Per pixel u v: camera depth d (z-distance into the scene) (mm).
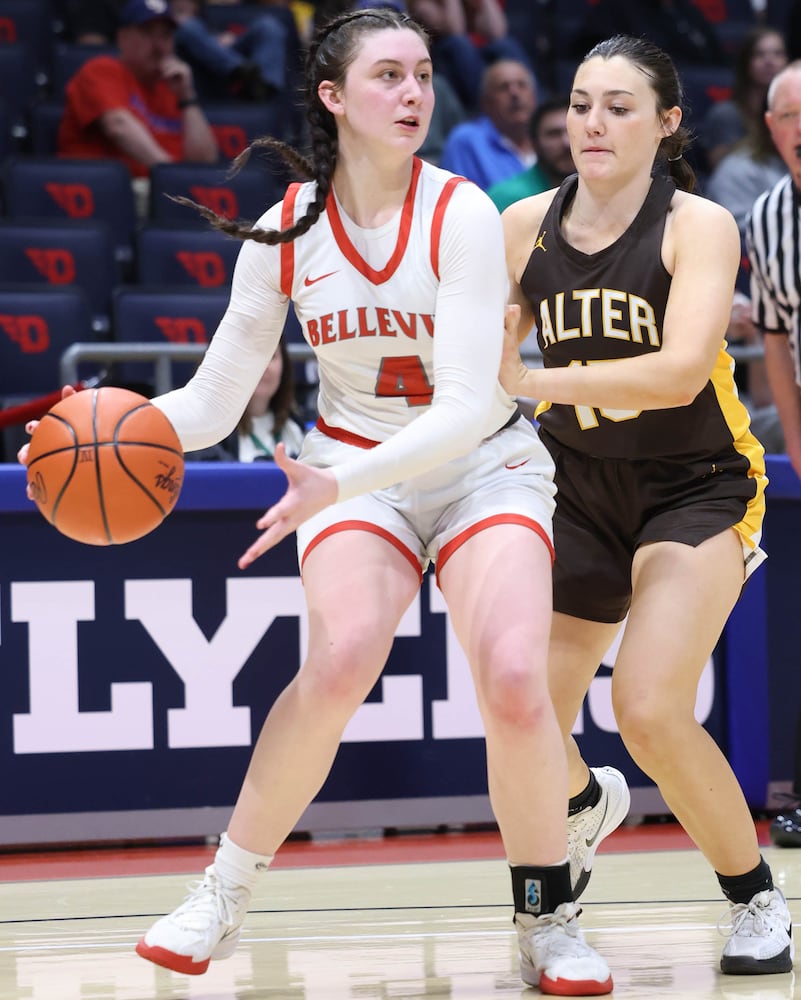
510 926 8859
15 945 8562
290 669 12922
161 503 6848
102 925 9211
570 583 8344
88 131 22938
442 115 24109
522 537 7137
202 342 17859
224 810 12766
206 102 24828
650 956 7895
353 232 7109
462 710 13203
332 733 6926
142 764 12664
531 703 6777
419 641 13148
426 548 7555
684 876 10680
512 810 7000
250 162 24109
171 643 12734
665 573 7766
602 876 10719
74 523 6789
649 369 7297
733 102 22969
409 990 7141
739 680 13820
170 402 7328
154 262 19812
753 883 7598
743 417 8352
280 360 14445
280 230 7273
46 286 17859
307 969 7715
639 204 7891
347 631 6891
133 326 17672
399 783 13086
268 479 12820
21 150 23672
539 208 8336
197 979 7504
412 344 7164
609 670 13523
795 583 14227
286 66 26609
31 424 7113
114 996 7121
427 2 26172
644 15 26750
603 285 7934
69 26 27594
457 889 10336
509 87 21375
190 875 11352
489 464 7406
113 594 12656
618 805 8953
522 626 6875
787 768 14156
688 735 7434
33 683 12508
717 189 20812
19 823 12445
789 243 12125
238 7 28016
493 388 6945
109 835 12570
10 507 12422
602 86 7664
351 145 7062
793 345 12484
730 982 7215
